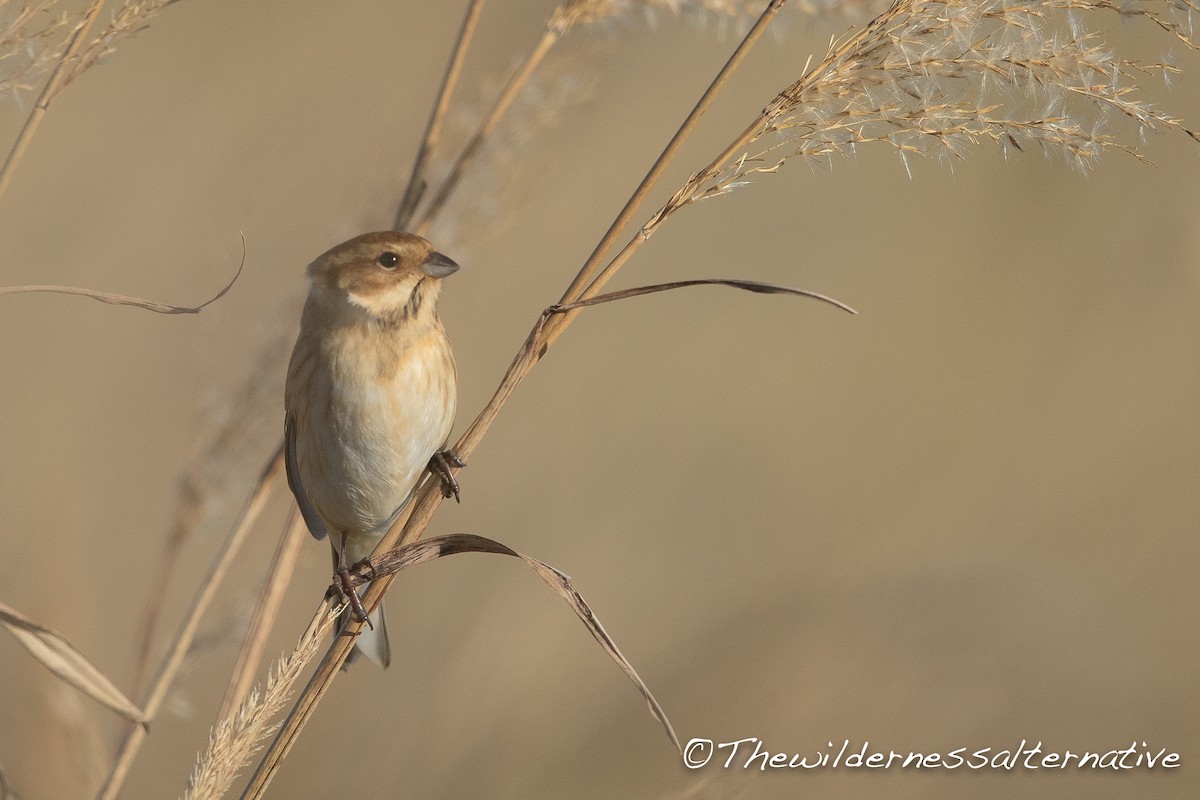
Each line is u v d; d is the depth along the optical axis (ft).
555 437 42.42
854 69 16.90
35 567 31.07
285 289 26.58
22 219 39.32
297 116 43.29
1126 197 47.67
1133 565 38.27
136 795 30.37
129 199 40.60
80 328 38.83
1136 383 45.47
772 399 44.91
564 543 39.32
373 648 22.66
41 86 18.78
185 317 37.76
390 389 23.56
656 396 44.19
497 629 35.32
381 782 31.53
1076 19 16.51
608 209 44.62
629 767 32.81
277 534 32.01
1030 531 40.01
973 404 45.21
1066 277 47.73
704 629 36.06
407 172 27.12
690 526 40.27
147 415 36.88
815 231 48.67
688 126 18.07
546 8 45.39
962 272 48.24
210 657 29.30
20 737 25.67
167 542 25.67
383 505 24.32
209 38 44.96
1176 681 33.63
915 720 33.09
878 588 35.81
